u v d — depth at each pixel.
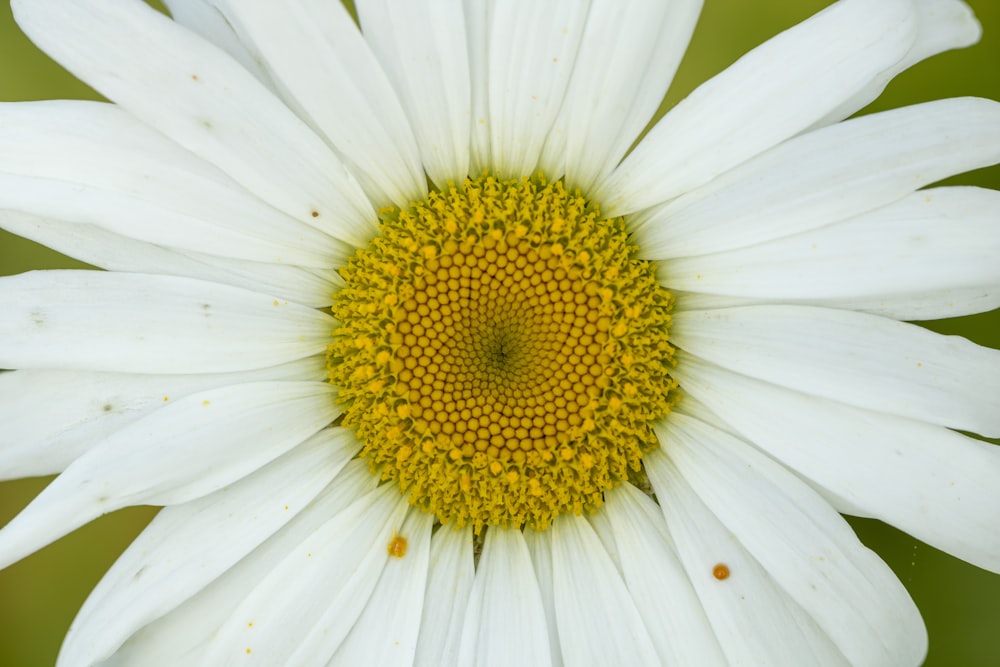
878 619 0.13
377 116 0.13
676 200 0.13
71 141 0.13
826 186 0.13
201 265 0.13
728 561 0.13
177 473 0.13
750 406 0.13
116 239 0.13
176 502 0.13
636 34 0.13
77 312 0.13
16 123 0.13
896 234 0.13
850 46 0.13
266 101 0.13
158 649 0.13
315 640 0.13
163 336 0.13
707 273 0.13
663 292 0.13
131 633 0.13
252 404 0.13
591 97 0.13
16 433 0.13
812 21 0.13
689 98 0.13
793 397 0.13
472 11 0.13
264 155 0.13
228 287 0.13
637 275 0.13
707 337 0.13
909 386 0.13
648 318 0.13
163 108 0.13
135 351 0.13
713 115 0.13
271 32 0.13
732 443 0.13
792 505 0.13
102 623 0.13
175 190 0.13
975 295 0.13
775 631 0.13
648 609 0.13
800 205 0.13
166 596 0.13
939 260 0.13
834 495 0.13
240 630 0.13
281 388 0.13
